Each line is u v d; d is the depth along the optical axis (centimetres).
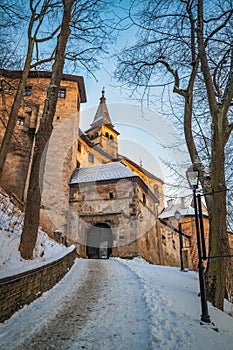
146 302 504
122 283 705
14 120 880
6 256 538
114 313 457
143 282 687
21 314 425
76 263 1104
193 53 777
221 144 642
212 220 607
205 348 307
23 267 491
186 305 497
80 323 411
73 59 1113
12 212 1038
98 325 402
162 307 469
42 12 1016
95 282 724
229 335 366
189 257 2252
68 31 937
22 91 928
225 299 705
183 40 762
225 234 585
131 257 1512
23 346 323
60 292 600
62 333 370
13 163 1744
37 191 695
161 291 593
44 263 582
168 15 756
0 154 823
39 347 324
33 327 384
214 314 464
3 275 395
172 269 1069
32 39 1012
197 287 694
